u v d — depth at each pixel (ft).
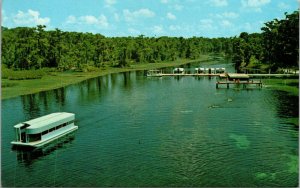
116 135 287.89
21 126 264.93
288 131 291.17
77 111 374.22
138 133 292.20
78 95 474.90
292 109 369.91
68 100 437.58
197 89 523.70
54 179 207.21
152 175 209.05
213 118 337.93
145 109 380.78
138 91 509.35
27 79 619.26
